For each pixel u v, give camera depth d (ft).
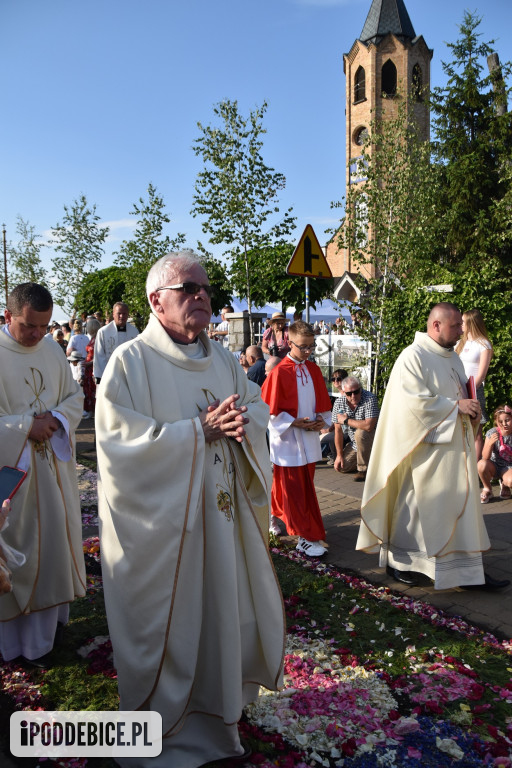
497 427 20.27
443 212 65.10
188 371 8.27
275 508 16.33
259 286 55.42
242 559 8.23
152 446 7.45
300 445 15.43
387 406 13.66
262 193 37.88
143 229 47.75
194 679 8.00
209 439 7.81
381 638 11.38
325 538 16.08
